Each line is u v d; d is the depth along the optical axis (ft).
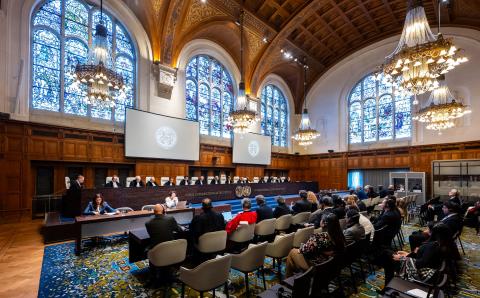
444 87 32.91
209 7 38.83
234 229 15.19
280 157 62.23
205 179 48.03
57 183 31.24
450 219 14.58
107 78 22.53
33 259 16.11
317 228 16.07
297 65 60.54
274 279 13.58
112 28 36.06
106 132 34.24
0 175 26.13
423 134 47.29
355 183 57.36
